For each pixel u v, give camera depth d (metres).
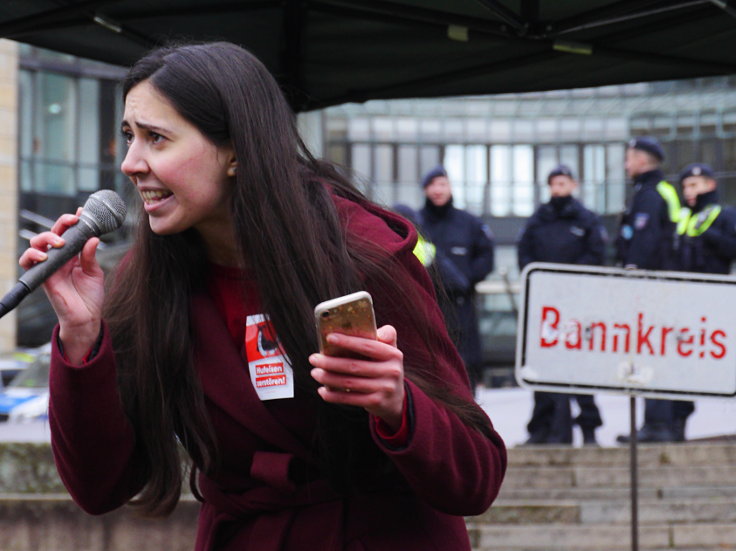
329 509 2.83
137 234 2.93
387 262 2.78
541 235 11.52
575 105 53.66
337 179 3.01
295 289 2.72
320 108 7.54
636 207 11.04
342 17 6.88
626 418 15.18
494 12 6.04
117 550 8.17
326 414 2.76
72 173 43.75
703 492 10.26
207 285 2.92
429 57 7.00
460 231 11.52
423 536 2.86
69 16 6.20
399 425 2.60
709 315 6.48
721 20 6.16
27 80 42.91
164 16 6.66
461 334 3.22
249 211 2.73
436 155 56.69
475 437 2.72
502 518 9.69
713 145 52.88
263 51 7.23
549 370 6.46
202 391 2.86
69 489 2.96
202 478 2.96
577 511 9.73
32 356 29.44
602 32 6.42
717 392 6.47
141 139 2.77
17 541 8.19
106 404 2.77
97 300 2.77
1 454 9.26
